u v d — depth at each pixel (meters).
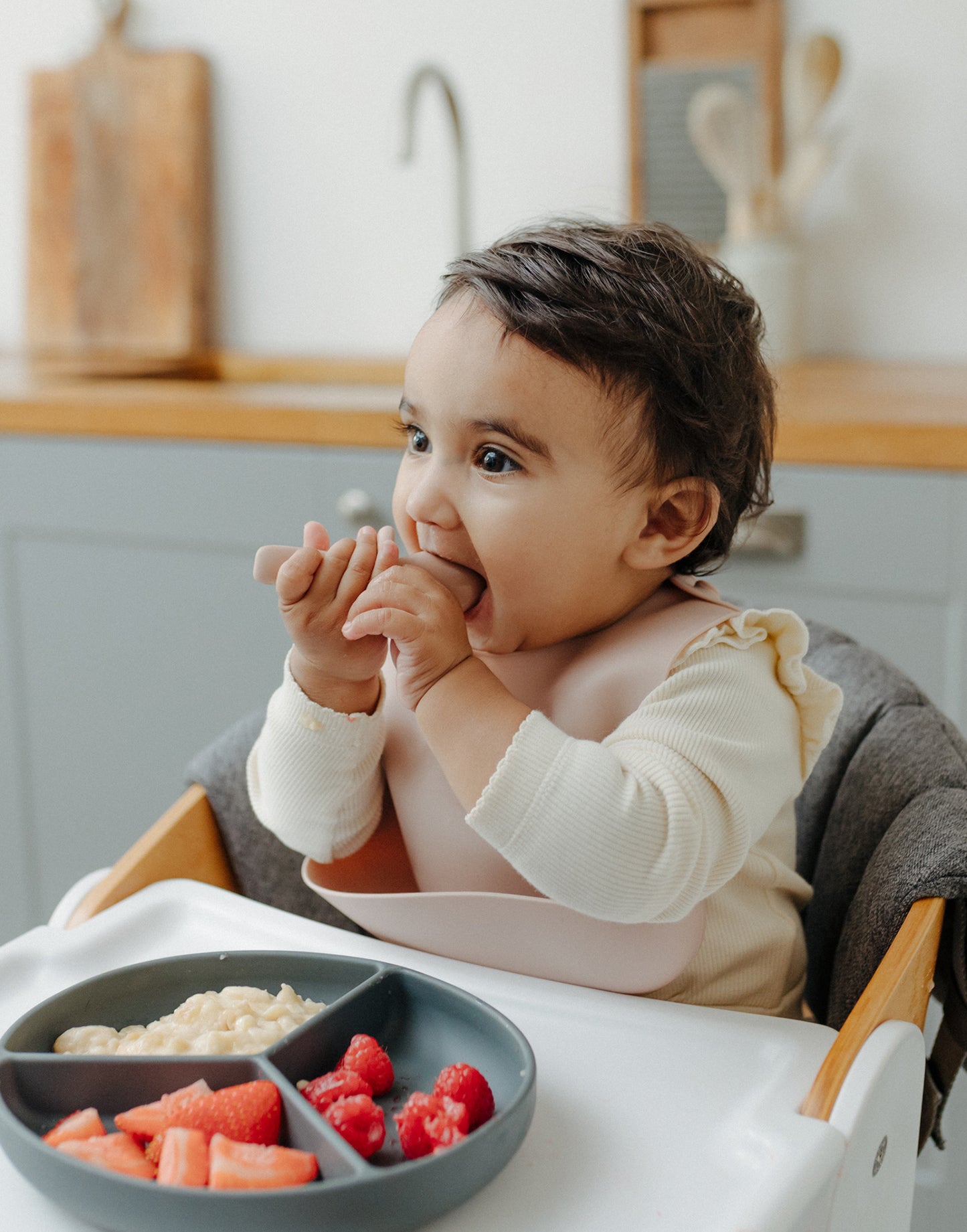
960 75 1.73
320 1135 0.45
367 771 0.71
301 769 0.69
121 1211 0.42
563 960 0.62
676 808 0.57
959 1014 0.67
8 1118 0.45
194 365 2.06
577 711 0.67
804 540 1.33
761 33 1.76
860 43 1.76
